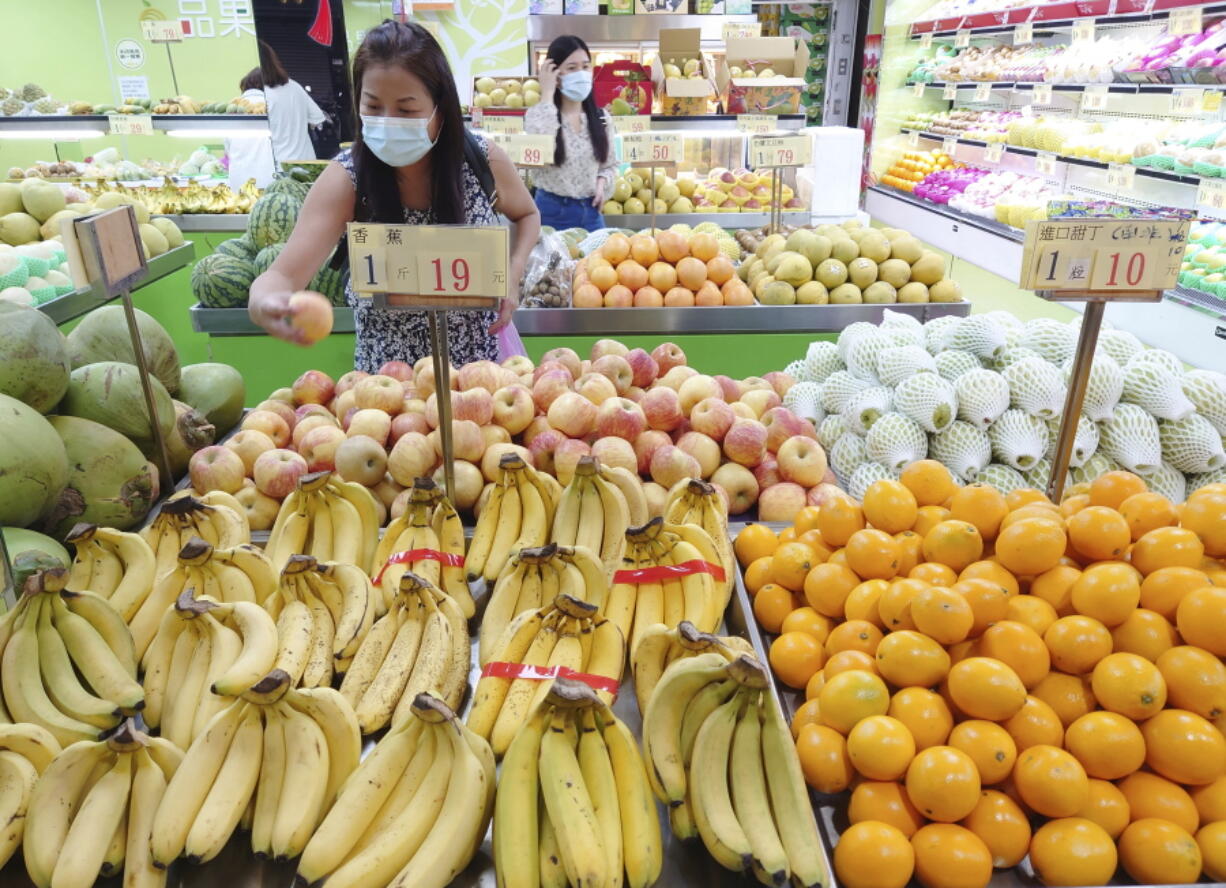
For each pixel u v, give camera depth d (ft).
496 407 6.13
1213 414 6.41
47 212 13.92
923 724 3.49
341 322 11.42
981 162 21.12
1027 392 6.34
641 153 12.76
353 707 3.88
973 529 4.19
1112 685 3.48
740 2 22.22
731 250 13.83
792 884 3.14
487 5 20.89
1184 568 3.78
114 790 3.28
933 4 23.84
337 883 2.98
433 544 4.79
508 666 3.92
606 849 3.00
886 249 11.64
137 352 5.83
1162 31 15.85
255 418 6.30
